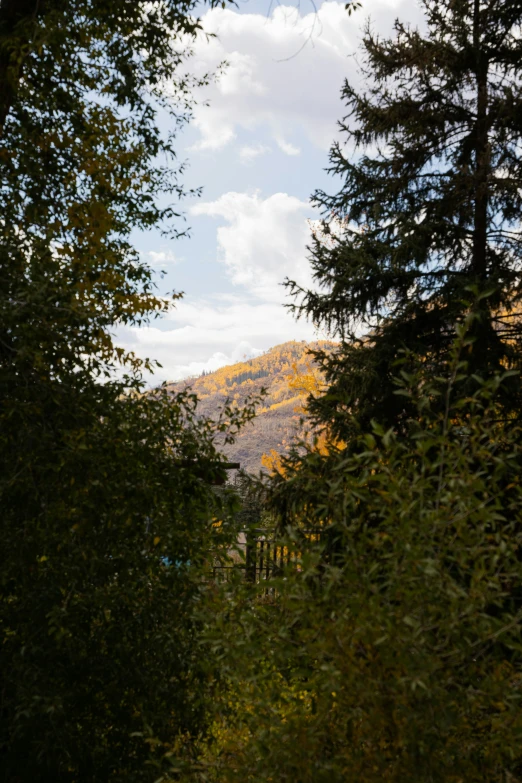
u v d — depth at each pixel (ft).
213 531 14.69
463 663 8.77
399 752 8.24
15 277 13.67
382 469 9.07
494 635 8.23
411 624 8.10
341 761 8.39
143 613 13.53
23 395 12.89
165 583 13.66
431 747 8.14
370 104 34.30
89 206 27.94
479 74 33.17
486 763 8.51
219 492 15.44
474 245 32.65
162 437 14.39
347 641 8.30
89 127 28.81
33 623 12.75
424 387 9.67
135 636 13.62
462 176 32.17
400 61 33.88
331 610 9.08
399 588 8.37
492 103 32.68
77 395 13.29
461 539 8.57
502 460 8.97
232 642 9.30
